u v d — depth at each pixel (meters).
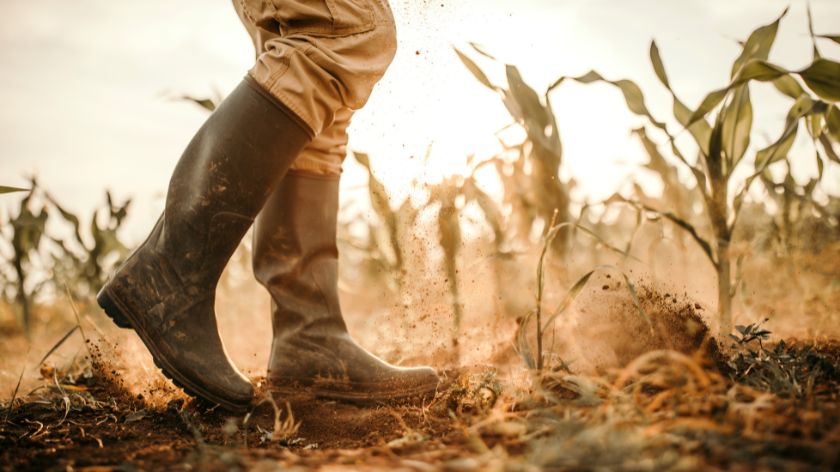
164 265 1.27
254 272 1.49
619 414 0.92
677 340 1.30
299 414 1.33
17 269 2.63
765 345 1.48
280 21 1.29
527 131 1.83
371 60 1.30
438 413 1.30
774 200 2.06
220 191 1.24
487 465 0.82
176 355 1.25
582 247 2.53
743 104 1.56
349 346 1.44
